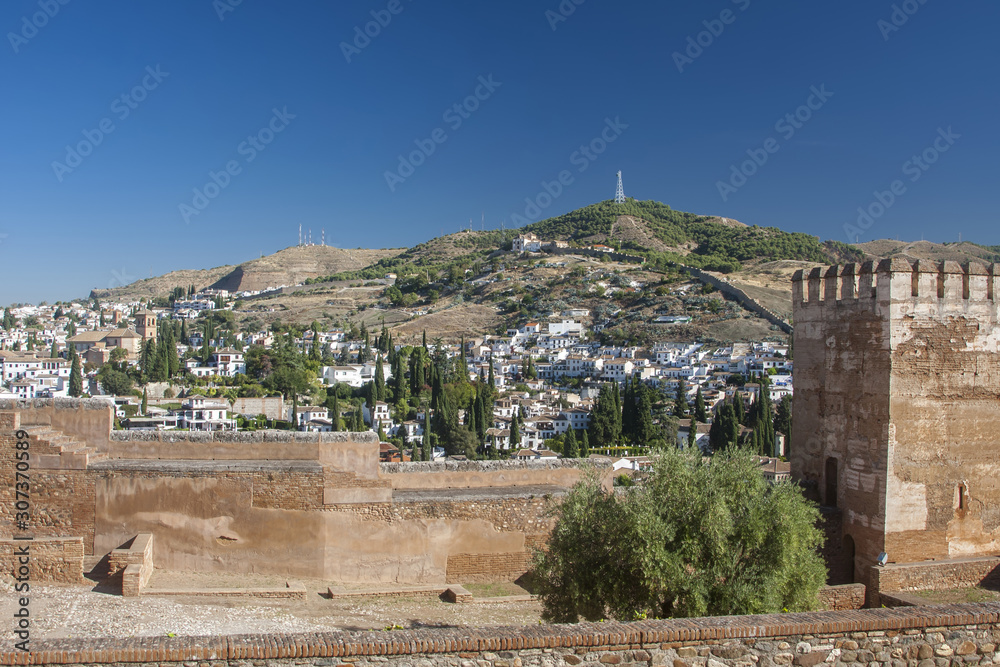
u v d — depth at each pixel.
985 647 11.73
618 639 10.74
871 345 19.17
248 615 15.62
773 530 15.20
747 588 14.49
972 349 19.31
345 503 18.39
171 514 17.83
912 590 18.56
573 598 14.94
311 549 18.22
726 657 10.98
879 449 18.88
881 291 18.89
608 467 20.72
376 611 16.47
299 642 10.31
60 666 9.88
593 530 15.34
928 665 11.53
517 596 17.72
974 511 19.42
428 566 18.69
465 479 20.14
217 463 18.52
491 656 10.51
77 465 17.70
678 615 14.45
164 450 18.94
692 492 15.13
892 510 18.75
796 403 21.75
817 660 11.21
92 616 14.88
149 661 10.02
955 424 19.22
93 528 17.66
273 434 19.16
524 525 19.17
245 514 18.02
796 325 21.77
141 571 16.45
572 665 10.63
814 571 15.83
